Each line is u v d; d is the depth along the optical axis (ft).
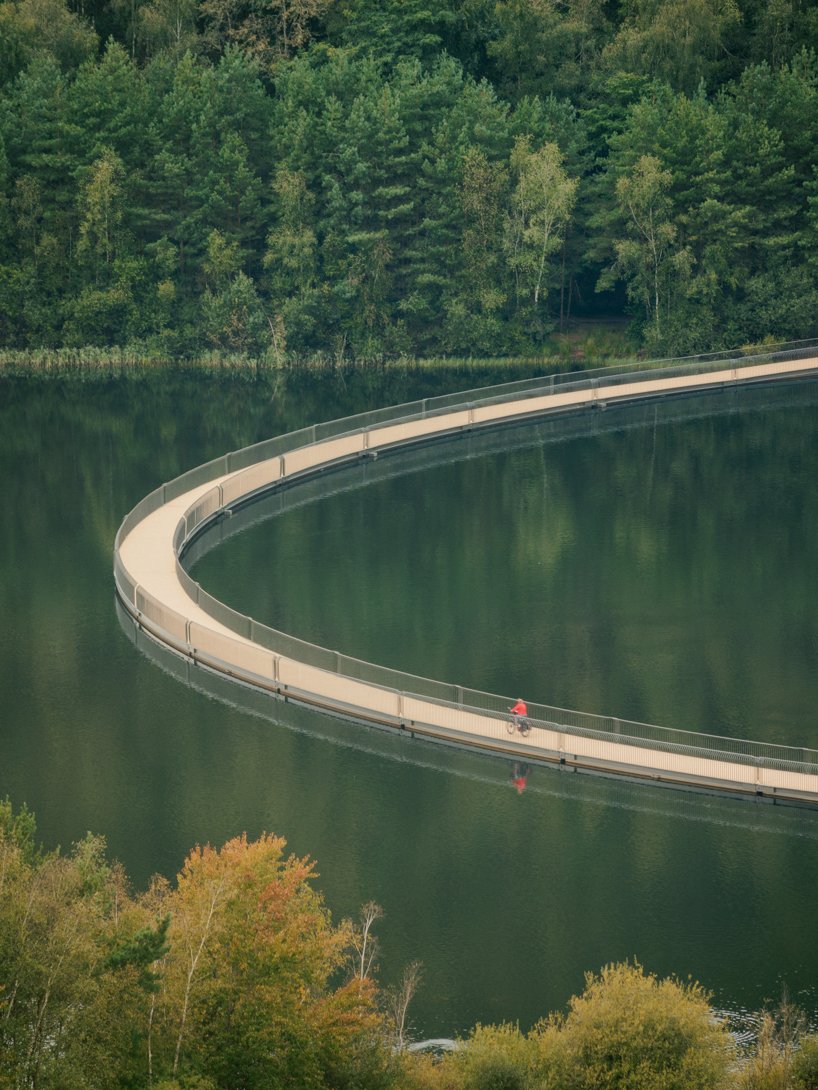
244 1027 268.62
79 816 412.57
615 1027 290.15
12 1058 243.40
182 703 482.28
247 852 301.84
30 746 452.35
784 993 328.90
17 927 256.73
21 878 268.41
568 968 349.00
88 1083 247.29
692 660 524.52
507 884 382.42
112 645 526.98
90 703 481.46
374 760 447.42
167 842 400.06
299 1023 273.95
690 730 471.21
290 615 561.02
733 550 633.61
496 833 406.62
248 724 468.75
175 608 541.34
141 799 422.00
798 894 378.32
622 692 499.92
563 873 387.75
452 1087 282.56
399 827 409.69
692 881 384.68
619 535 654.53
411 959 351.87
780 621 558.56
